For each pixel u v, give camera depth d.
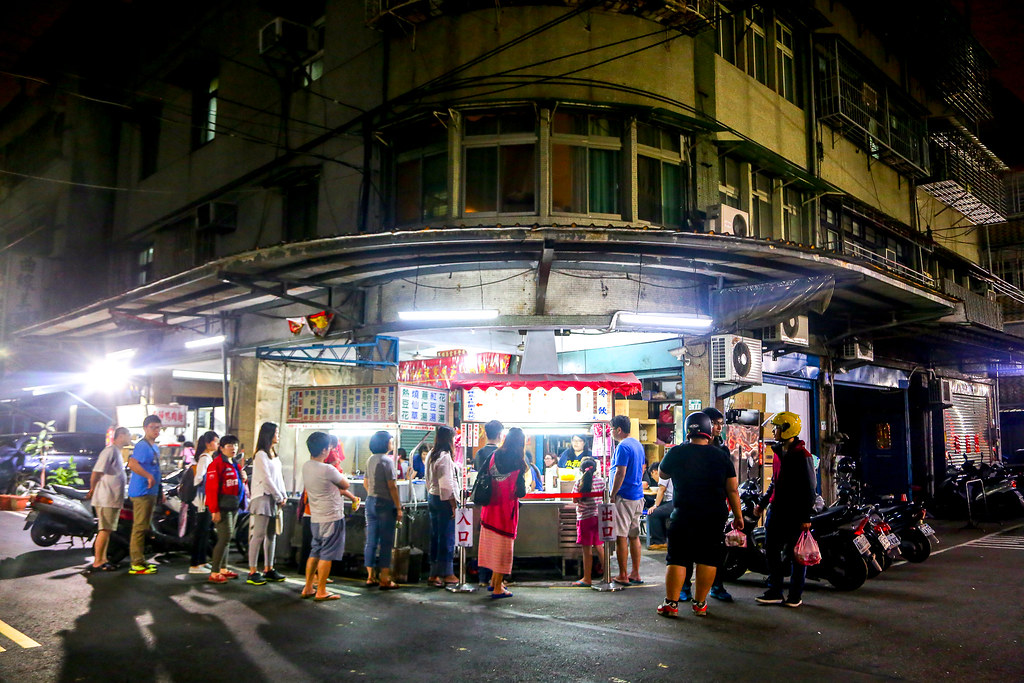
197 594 7.58
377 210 12.05
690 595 7.48
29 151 22.84
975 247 22.59
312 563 7.44
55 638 5.87
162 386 18.44
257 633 6.02
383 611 6.85
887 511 10.21
